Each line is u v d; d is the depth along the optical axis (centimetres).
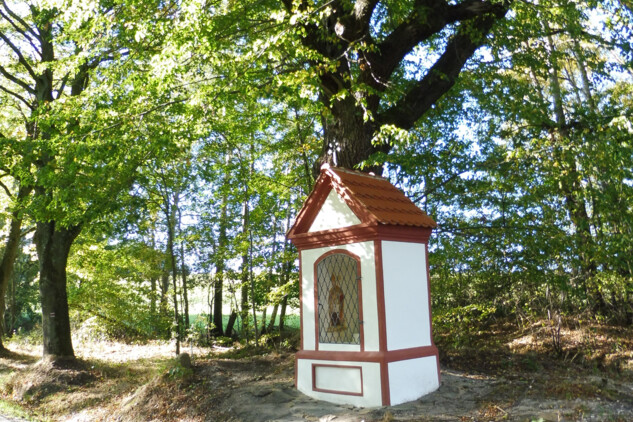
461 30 1248
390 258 856
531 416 684
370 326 828
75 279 1988
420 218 934
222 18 1173
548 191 1244
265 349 1608
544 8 1344
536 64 1445
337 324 896
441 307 1328
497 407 744
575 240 1249
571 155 1128
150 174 1616
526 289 1305
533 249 1219
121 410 1015
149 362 1603
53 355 1537
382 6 1429
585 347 1264
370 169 1164
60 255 1634
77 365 1506
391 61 1180
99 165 1256
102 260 1831
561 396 796
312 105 1397
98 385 1327
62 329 1589
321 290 914
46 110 1577
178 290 1967
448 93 1459
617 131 1002
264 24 1331
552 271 1258
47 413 1157
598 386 871
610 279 1286
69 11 1164
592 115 1181
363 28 1105
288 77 1059
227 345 2114
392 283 849
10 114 2045
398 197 964
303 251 952
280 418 779
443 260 1275
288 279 1841
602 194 1164
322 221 929
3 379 1455
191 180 1789
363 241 857
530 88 1406
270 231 1864
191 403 938
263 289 1861
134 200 1425
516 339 1395
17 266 3262
